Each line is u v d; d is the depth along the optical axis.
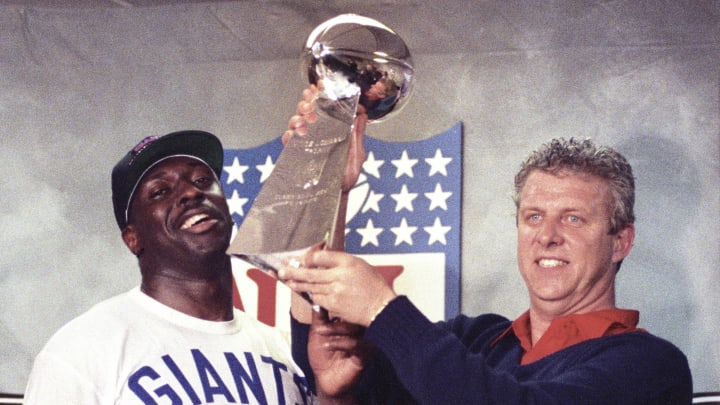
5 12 5.06
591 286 3.61
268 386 3.73
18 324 4.81
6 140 4.98
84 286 4.83
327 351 3.30
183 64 5.01
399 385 3.55
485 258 4.64
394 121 4.80
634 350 3.39
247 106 4.95
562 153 3.69
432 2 4.88
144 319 3.74
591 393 3.21
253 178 4.84
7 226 4.90
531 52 4.78
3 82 5.03
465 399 3.05
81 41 5.04
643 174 4.57
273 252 2.93
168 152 3.96
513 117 4.74
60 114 5.00
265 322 4.66
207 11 5.04
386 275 4.64
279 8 5.00
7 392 4.73
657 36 4.71
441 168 4.71
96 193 4.91
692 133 4.59
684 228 4.50
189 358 3.66
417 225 4.67
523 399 3.10
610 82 4.69
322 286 3.07
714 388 4.35
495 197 4.68
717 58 4.64
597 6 4.77
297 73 4.95
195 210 3.85
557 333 3.53
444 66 4.83
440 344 3.09
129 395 3.52
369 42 3.21
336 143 3.13
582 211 3.61
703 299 4.43
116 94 5.00
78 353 3.57
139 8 5.05
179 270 3.81
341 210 3.37
